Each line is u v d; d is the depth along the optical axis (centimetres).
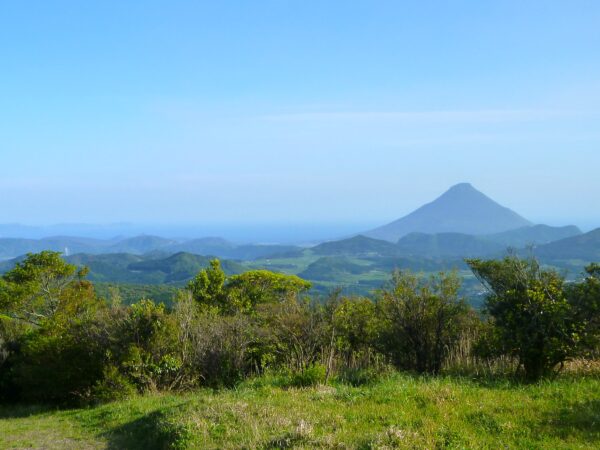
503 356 1062
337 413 736
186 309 1627
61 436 1012
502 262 1081
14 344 1878
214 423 759
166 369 1412
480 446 562
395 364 1196
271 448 605
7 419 1375
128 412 1120
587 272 1000
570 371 970
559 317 908
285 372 1253
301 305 1527
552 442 565
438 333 1163
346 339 1351
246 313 2211
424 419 668
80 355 1523
